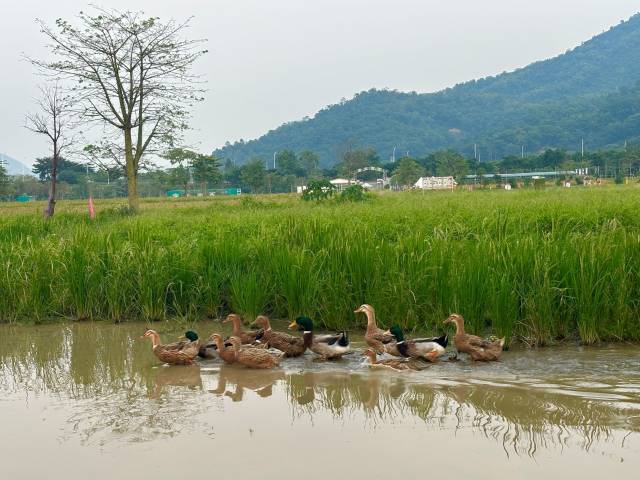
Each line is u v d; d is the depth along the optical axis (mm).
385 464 5738
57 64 31531
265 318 11359
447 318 10289
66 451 6180
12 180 101438
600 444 6145
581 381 8188
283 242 13516
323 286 11812
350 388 8227
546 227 16125
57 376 8992
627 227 15148
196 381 8758
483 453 5969
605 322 10242
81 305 12898
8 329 12234
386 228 16172
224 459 5914
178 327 12258
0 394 8102
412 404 7465
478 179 118562
